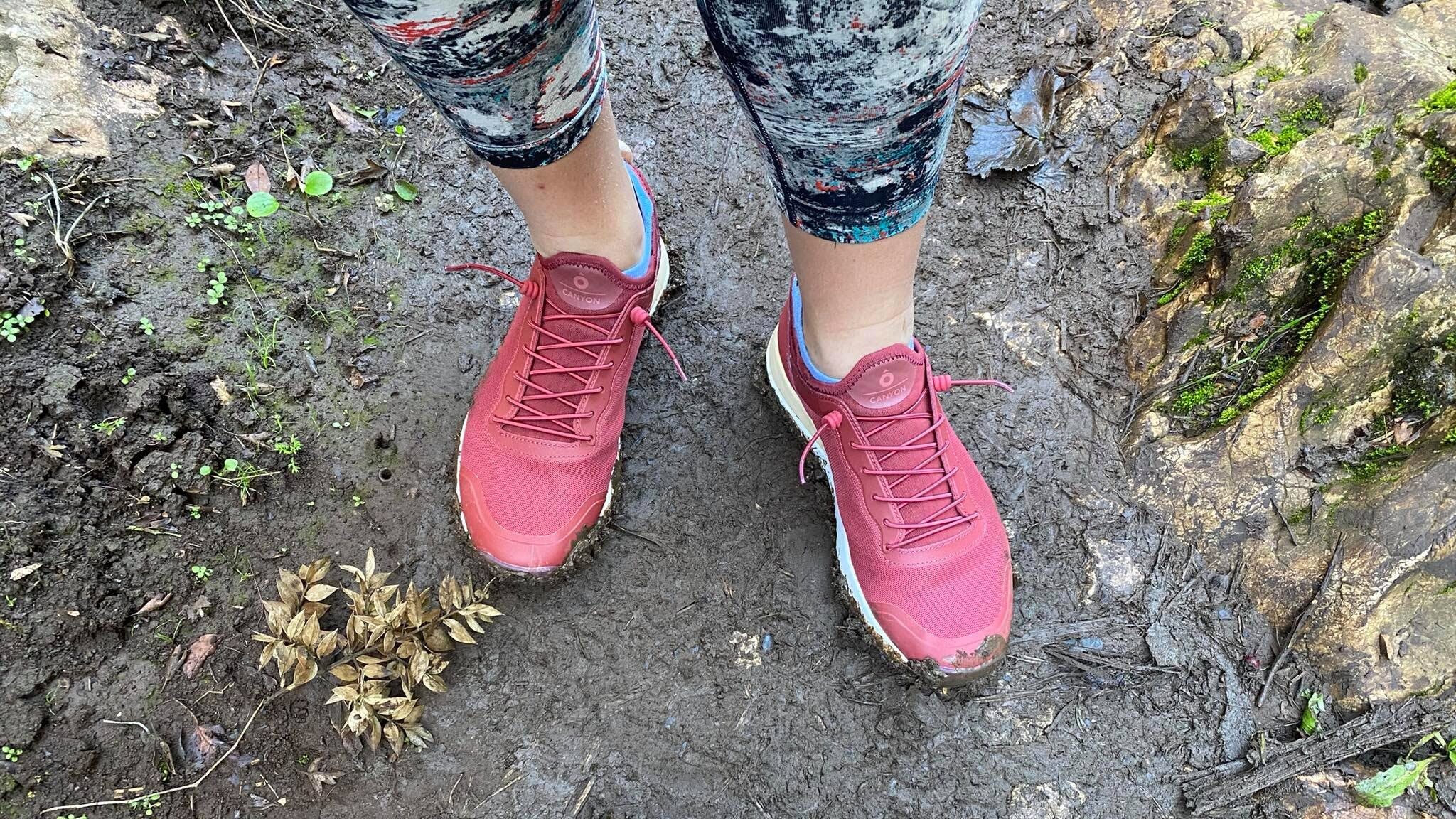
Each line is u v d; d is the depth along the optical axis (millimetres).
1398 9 1679
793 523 1499
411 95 1784
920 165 883
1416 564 1294
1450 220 1348
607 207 1206
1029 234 1706
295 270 1589
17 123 1463
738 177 1797
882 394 1233
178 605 1330
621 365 1362
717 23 732
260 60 1720
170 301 1482
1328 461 1380
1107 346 1616
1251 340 1488
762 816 1318
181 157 1588
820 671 1402
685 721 1372
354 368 1549
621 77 1879
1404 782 1216
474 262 1665
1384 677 1288
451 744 1344
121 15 1627
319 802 1293
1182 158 1633
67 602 1267
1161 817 1301
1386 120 1447
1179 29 1724
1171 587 1427
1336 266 1417
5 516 1259
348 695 1285
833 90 747
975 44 1847
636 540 1486
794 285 1339
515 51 823
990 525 1357
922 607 1297
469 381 1565
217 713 1294
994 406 1576
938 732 1359
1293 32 1624
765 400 1587
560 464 1338
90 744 1231
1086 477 1516
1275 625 1391
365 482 1474
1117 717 1357
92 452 1337
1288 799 1270
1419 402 1321
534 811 1315
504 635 1411
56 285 1405
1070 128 1739
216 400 1447
